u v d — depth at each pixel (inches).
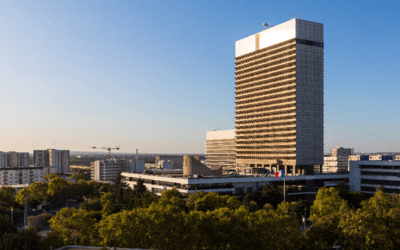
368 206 4512.8
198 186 7003.0
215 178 7185.0
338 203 4475.9
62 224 3267.7
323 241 2787.9
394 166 7583.7
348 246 2682.1
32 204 7652.6
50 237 3088.1
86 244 3159.5
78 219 3304.6
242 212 3294.8
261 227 2861.7
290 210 4894.2
